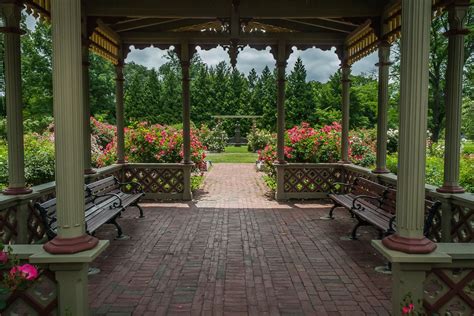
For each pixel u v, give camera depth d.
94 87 24.02
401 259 2.46
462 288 2.55
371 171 6.50
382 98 6.23
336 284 3.70
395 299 2.61
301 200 8.12
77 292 2.58
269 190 9.55
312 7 6.07
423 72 2.51
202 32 7.66
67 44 2.55
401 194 2.60
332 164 8.09
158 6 6.04
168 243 5.02
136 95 31.44
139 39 7.77
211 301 3.33
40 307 2.60
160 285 3.66
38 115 20.17
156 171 8.16
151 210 7.11
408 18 2.51
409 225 2.57
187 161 8.12
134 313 3.10
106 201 5.78
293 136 8.56
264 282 3.75
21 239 4.25
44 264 2.55
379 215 4.88
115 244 4.96
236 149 26.70
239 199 8.29
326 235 5.43
